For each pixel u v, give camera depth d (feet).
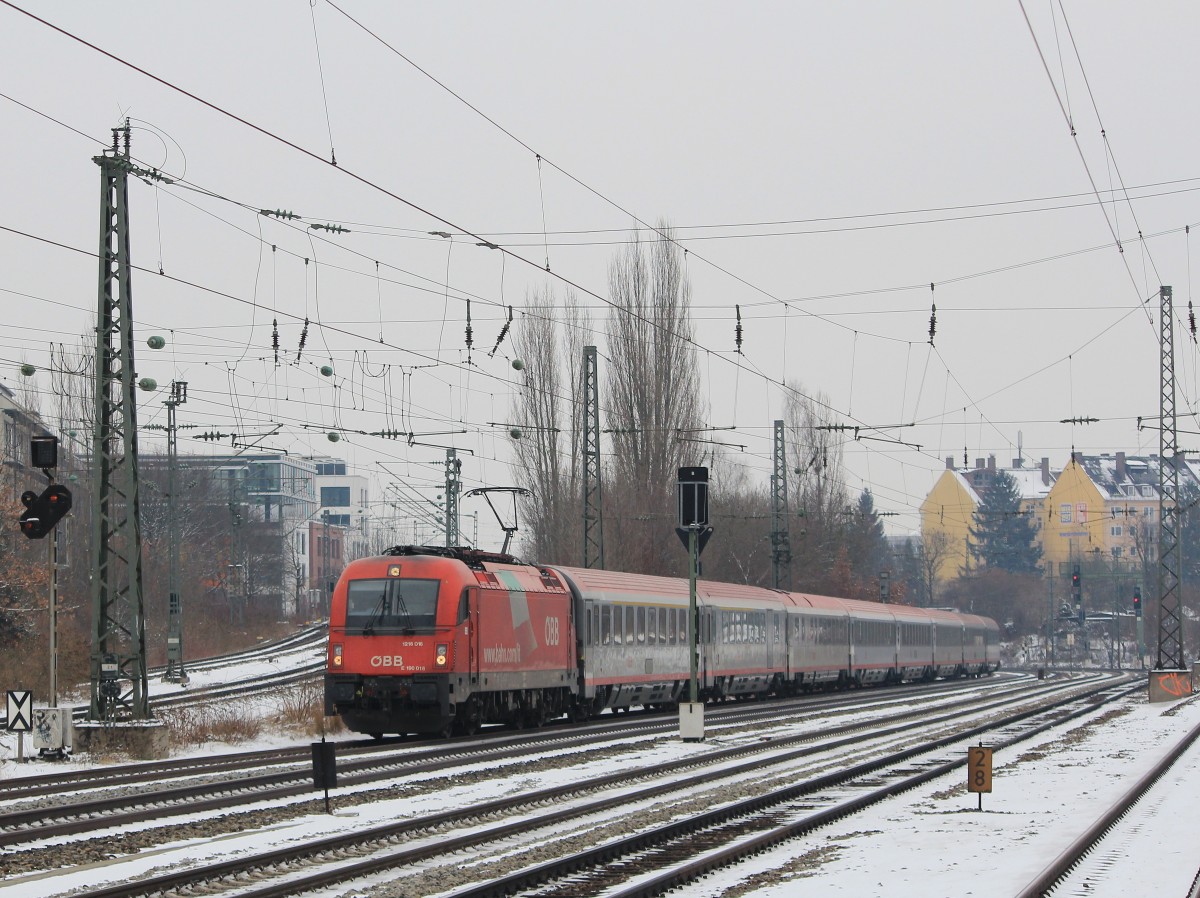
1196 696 330.95
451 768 144.56
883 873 84.99
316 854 89.10
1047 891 78.43
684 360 347.77
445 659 183.93
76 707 253.03
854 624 390.01
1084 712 264.72
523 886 79.61
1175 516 318.04
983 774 115.24
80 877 81.20
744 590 316.19
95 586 164.45
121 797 111.75
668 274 347.77
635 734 199.21
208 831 98.32
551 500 351.25
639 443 343.26
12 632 286.87
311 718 208.95
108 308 163.22
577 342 350.43
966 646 522.06
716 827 104.22
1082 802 120.37
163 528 487.20
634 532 341.21
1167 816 112.47
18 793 117.60
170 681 333.01
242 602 563.48
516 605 205.05
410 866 87.61
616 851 90.79
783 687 339.98
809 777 142.82
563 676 221.46
